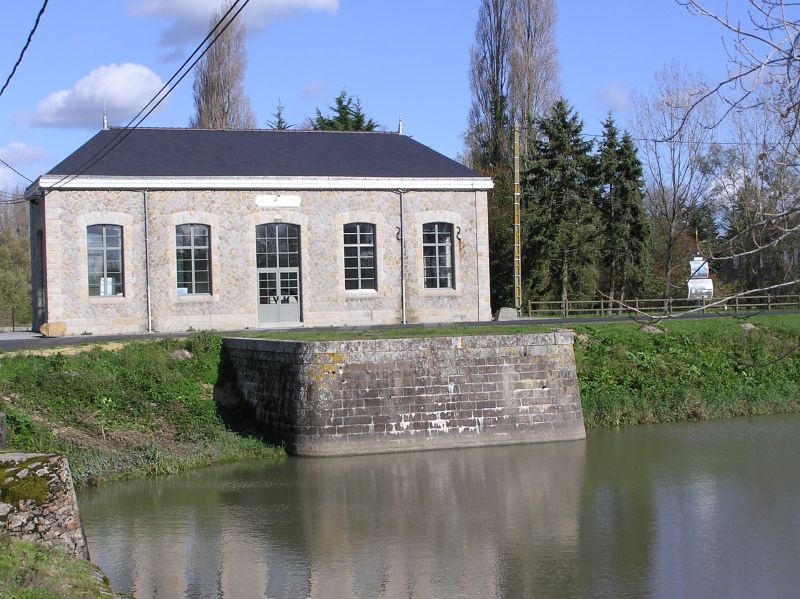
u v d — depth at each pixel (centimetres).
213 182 3186
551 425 2312
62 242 3059
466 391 2242
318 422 2152
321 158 3466
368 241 3391
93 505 1788
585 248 4497
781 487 1864
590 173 4697
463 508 1731
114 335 2978
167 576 1386
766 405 2773
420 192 3422
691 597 1284
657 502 1762
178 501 1808
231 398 2503
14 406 2170
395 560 1455
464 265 3469
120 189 3112
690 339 3002
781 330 3155
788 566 1402
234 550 1509
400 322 3397
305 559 1465
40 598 819
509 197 4869
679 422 2634
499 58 5169
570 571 1392
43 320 3269
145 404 2352
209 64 5222
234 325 3222
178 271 3192
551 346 2325
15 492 1009
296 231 3312
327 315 3325
